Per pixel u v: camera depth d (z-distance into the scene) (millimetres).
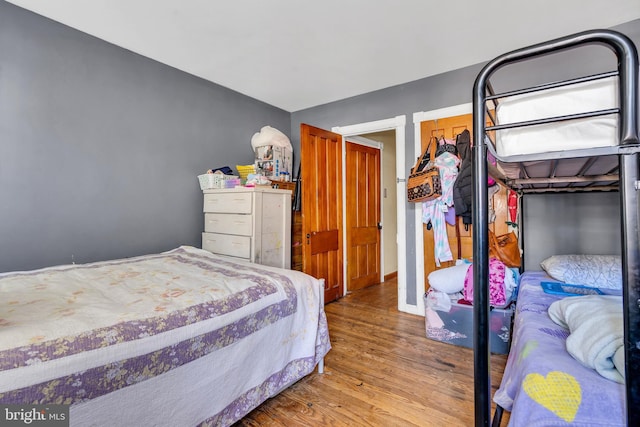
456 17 2111
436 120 3002
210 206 2986
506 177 1737
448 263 2938
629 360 661
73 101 2260
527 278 2150
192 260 2273
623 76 681
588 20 2152
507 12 2057
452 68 2879
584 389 764
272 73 2998
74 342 978
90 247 2354
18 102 2023
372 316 3111
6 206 1986
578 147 815
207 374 1302
